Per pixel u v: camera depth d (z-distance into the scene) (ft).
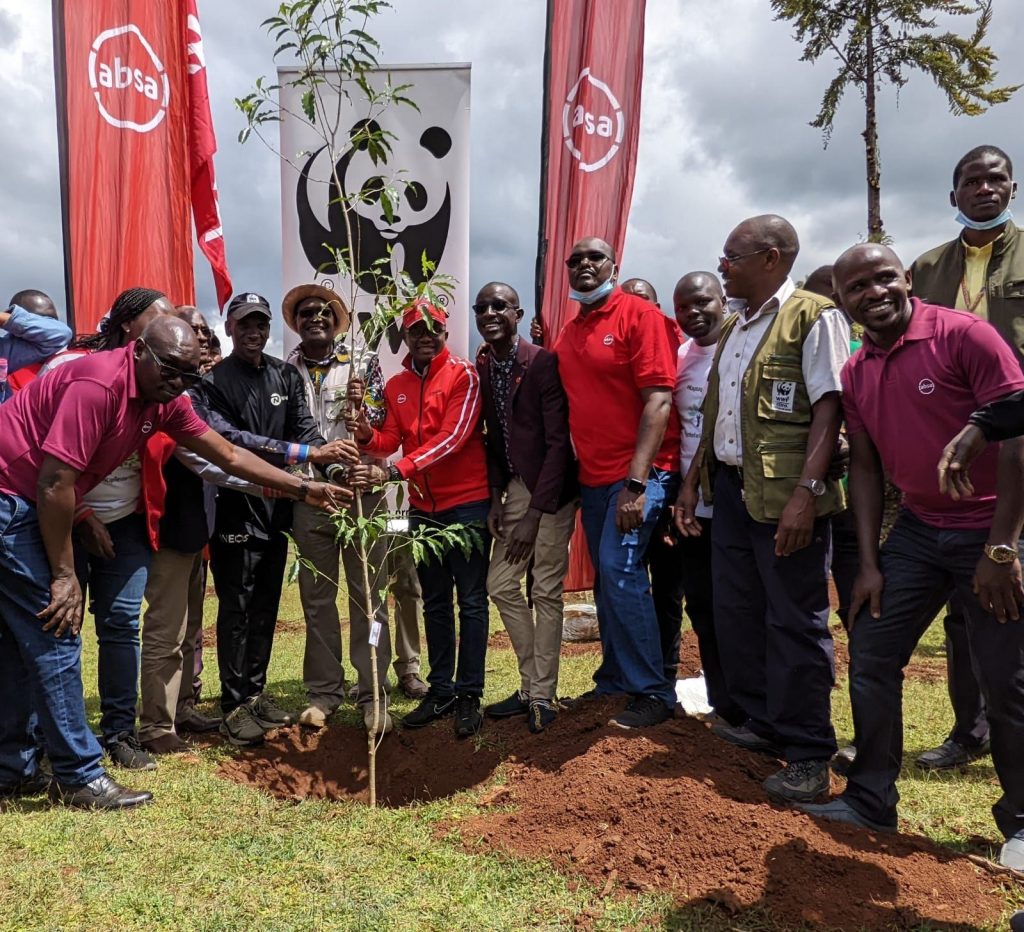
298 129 19.35
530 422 15.10
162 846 10.76
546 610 15.34
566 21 22.36
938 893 9.50
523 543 14.65
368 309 19.48
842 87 47.57
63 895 9.43
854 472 11.35
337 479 15.16
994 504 10.10
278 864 10.37
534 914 9.33
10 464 11.53
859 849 10.25
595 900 9.62
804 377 11.70
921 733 15.83
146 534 14.24
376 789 14.90
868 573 10.94
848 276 10.47
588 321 14.39
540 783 12.57
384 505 16.53
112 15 21.20
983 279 14.14
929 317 10.39
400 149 19.42
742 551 12.69
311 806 12.37
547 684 15.34
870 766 10.88
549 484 14.61
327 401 17.28
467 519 15.74
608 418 14.06
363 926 8.96
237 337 15.88
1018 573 9.68
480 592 16.07
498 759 14.34
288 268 19.62
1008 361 9.73
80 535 13.14
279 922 9.00
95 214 21.08
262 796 12.84
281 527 16.47
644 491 13.33
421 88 19.33
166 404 12.58
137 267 21.45
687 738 12.94
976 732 14.01
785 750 12.24
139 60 21.44
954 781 13.39
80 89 20.94
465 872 10.27
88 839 10.85
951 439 10.19
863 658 10.84
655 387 13.51
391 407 16.74
